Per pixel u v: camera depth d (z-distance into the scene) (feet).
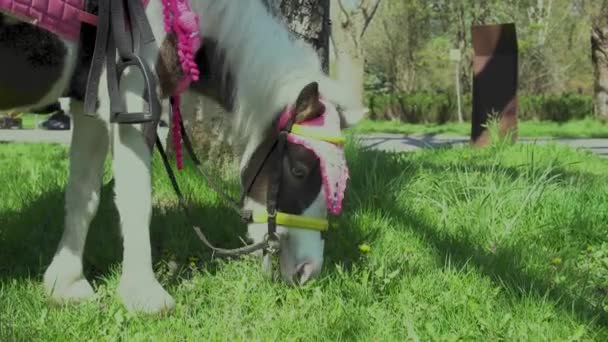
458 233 13.67
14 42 8.62
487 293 10.34
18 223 13.71
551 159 21.88
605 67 73.20
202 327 9.32
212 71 9.80
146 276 9.43
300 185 8.91
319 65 9.93
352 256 12.08
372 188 15.67
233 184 13.32
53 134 64.13
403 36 111.96
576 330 8.92
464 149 28.68
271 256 10.14
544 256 12.74
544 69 111.45
